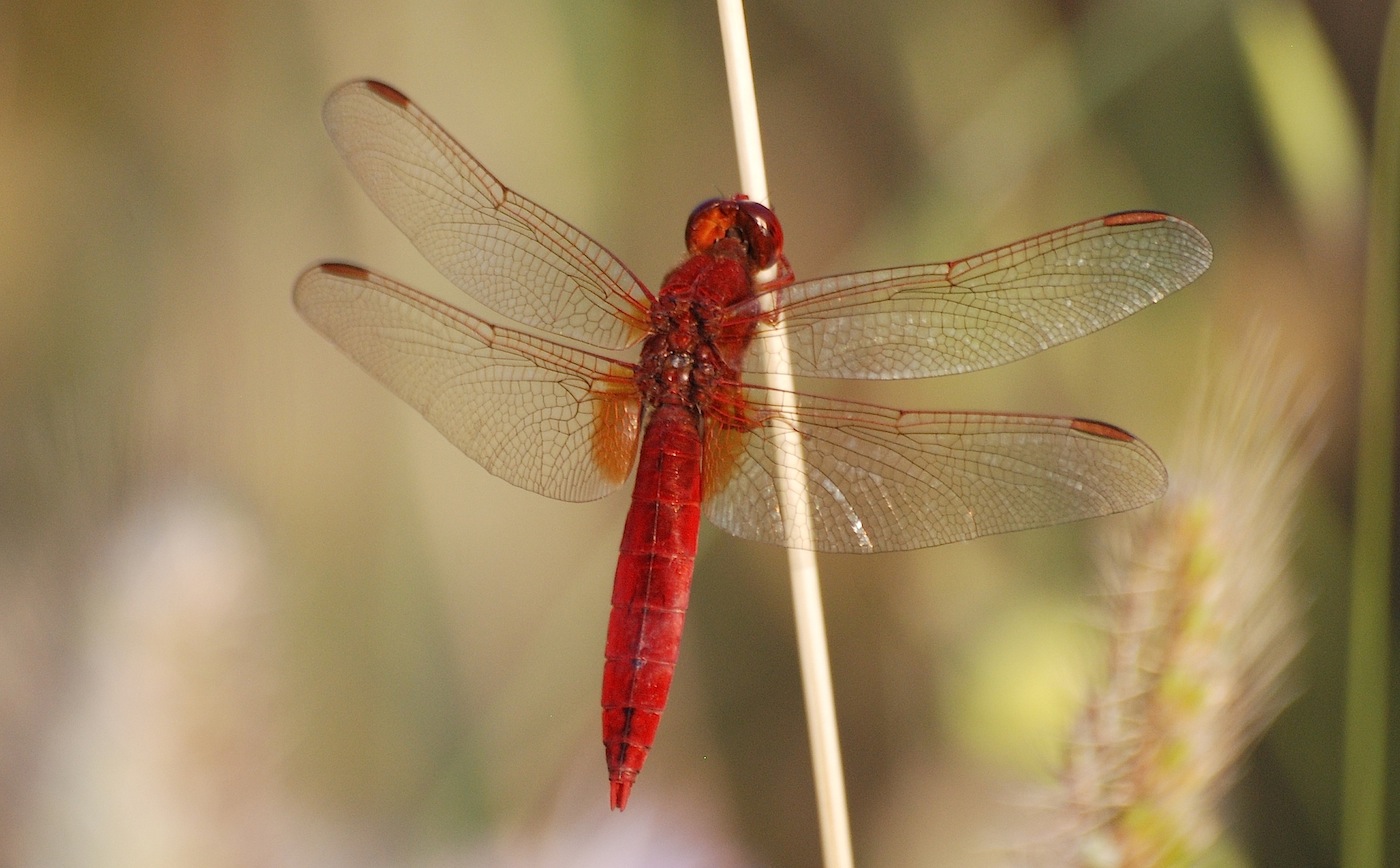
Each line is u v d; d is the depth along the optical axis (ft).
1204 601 2.09
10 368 2.25
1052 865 2.09
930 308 2.11
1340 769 2.19
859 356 2.11
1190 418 2.10
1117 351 2.25
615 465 2.12
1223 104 2.26
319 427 2.23
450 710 2.20
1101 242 2.10
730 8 2.14
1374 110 2.24
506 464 2.11
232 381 2.22
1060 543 2.23
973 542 2.24
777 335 2.11
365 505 2.22
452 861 2.13
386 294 2.11
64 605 2.11
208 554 2.12
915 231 2.24
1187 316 2.25
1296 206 2.25
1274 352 2.23
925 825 2.22
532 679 2.21
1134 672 2.09
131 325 2.26
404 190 2.13
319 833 2.13
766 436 2.11
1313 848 2.19
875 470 2.10
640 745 2.10
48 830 2.10
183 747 2.11
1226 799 2.19
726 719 2.26
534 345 2.12
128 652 2.11
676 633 2.10
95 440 2.13
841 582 2.26
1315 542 2.21
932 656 2.24
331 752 2.18
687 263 2.13
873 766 2.24
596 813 2.15
